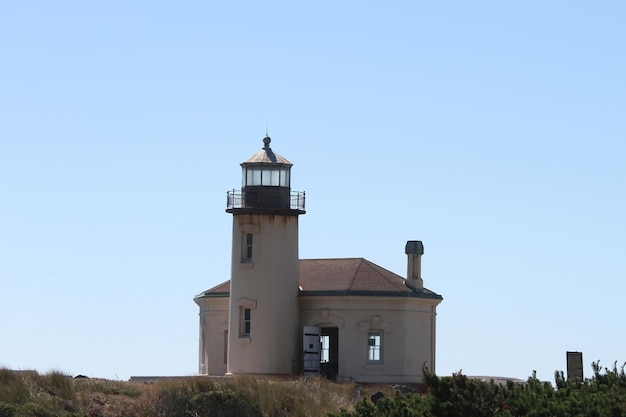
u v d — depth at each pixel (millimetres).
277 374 134375
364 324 134750
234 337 136625
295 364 136000
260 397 101375
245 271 136500
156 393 97188
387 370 134125
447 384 67938
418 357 136625
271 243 136500
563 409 66688
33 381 92375
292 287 137125
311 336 135250
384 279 137625
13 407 85312
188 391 98375
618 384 70188
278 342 135250
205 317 145250
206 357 144125
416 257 140375
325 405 102812
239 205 138500
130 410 93875
